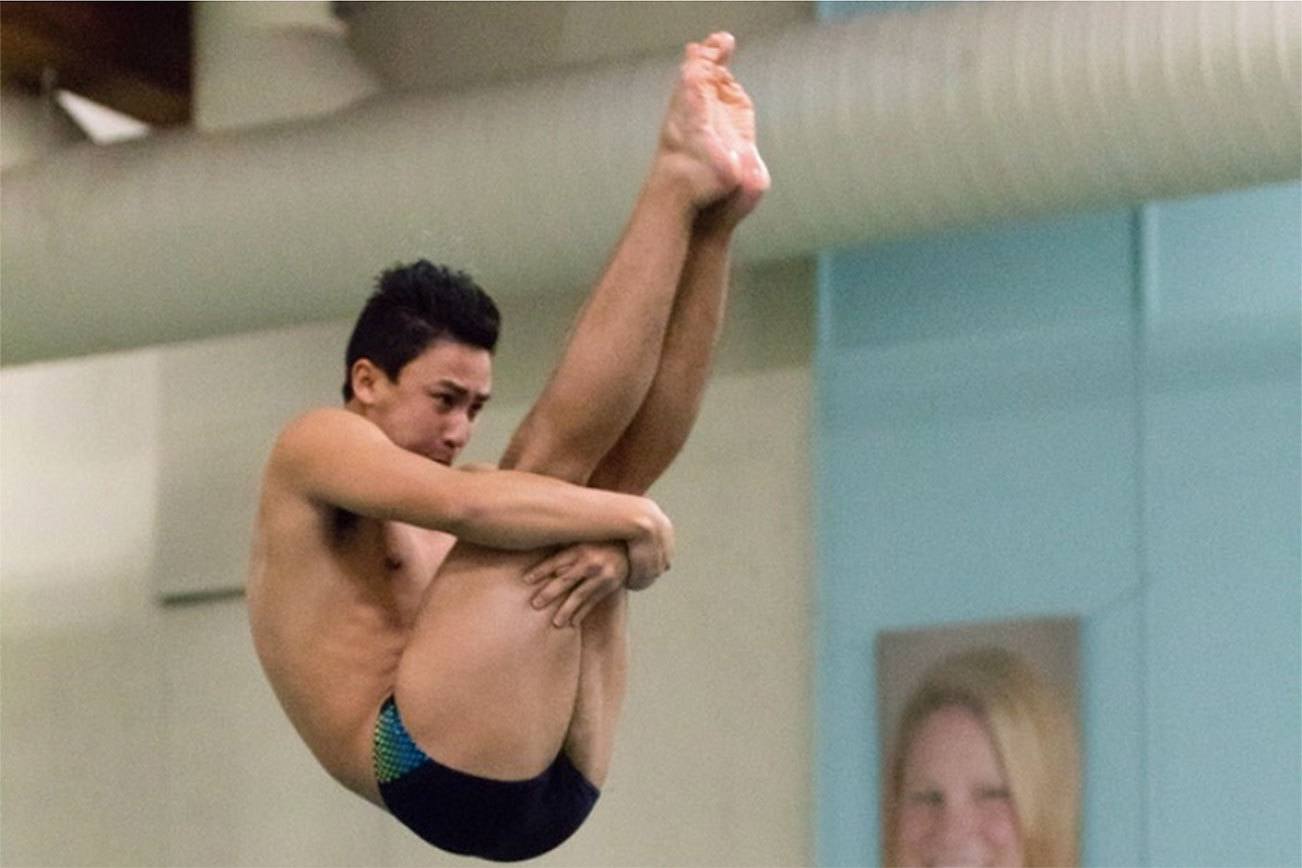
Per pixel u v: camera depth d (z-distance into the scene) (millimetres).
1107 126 24391
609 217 27016
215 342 36781
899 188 25812
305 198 28609
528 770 12406
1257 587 27859
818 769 30344
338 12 34531
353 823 34312
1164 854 27812
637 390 12219
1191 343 28875
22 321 31094
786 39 26578
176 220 29391
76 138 33531
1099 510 29125
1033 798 28766
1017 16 24984
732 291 32438
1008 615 29484
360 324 13047
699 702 31641
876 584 30531
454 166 27750
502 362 34125
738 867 30906
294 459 12758
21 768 37406
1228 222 28891
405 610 13133
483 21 33656
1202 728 27891
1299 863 26922
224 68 32281
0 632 37906
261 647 13102
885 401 30938
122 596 37000
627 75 27344
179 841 35750
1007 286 30406
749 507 31688
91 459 37719
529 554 12328
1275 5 23453
